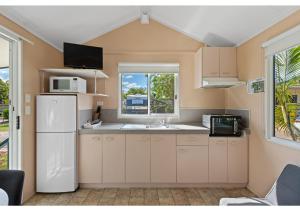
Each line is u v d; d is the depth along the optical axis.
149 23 4.45
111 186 3.74
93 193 3.50
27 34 3.17
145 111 4.59
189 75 4.51
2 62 2.92
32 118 3.34
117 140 3.68
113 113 4.50
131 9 3.96
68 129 3.47
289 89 2.82
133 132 3.67
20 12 2.82
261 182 3.31
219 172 3.72
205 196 3.41
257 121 3.42
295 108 2.71
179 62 4.50
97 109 4.41
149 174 3.70
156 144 3.70
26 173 3.18
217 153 3.72
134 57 4.48
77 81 3.58
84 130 3.64
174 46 4.46
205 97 4.52
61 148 3.45
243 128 3.82
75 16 3.41
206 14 3.48
